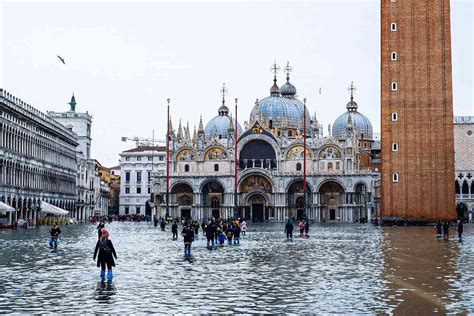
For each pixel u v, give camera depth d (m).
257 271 35.44
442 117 118.94
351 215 163.75
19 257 44.03
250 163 175.12
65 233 87.25
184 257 45.09
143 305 23.95
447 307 23.44
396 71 120.69
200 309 23.14
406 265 39.00
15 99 108.56
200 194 172.62
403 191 119.38
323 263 40.34
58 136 142.00
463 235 81.62
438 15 120.00
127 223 160.12
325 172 165.62
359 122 198.62
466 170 162.25
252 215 172.88
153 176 177.00
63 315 21.92
